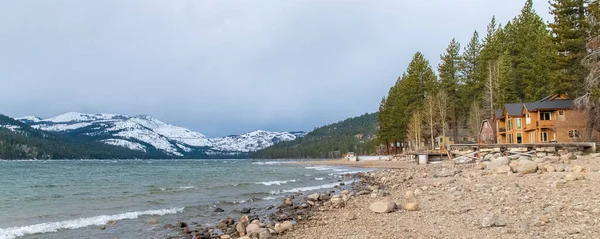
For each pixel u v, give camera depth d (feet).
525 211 43.45
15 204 88.63
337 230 46.16
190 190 114.83
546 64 166.40
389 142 332.39
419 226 43.04
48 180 177.68
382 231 42.63
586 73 133.08
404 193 75.77
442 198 60.54
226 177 180.14
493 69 222.89
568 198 46.98
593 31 121.08
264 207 79.05
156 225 61.93
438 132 271.08
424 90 279.90
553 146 127.34
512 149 138.10
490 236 35.22
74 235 55.26
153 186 133.80
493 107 220.43
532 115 167.53
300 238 44.06
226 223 61.36
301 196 94.79
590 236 31.48
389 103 323.37
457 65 262.26
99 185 143.13
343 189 107.04
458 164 142.72
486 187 65.36
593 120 145.59
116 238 53.26
